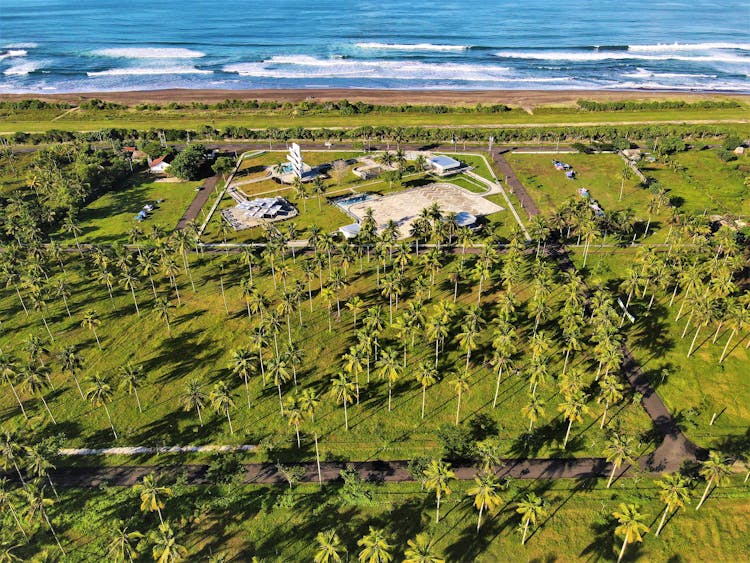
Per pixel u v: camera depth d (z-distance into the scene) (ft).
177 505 310.45
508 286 452.76
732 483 314.96
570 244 560.61
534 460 331.98
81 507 310.86
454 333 433.48
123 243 574.56
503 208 632.79
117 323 454.81
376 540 255.91
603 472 323.78
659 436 345.51
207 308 472.03
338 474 327.47
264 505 310.04
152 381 396.37
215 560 271.69
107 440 351.67
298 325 447.83
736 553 281.33
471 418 360.89
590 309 456.45
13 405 378.32
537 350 357.00
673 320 442.91
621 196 647.56
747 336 424.05
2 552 284.82
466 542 288.92
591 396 374.22
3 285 505.66
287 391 384.27
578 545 286.25
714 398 371.97
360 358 358.64
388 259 536.01
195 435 354.33
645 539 287.89
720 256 514.27
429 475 283.79
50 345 430.61
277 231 549.95
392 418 362.53
